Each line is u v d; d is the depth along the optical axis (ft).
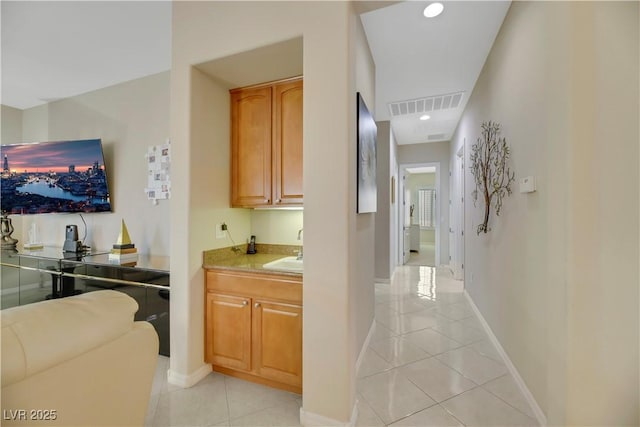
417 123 15.44
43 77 9.77
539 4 5.26
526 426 5.14
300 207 7.16
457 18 7.25
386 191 14.87
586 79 4.03
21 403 2.41
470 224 11.76
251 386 6.26
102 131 10.52
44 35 7.63
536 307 5.45
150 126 9.70
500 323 7.69
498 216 7.91
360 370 6.86
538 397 5.34
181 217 6.33
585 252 4.07
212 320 6.57
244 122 7.38
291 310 5.81
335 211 4.87
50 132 11.61
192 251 6.35
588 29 4.03
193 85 6.32
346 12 4.85
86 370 2.87
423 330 9.11
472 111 11.41
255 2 5.59
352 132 5.05
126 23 7.22
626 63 3.97
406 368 6.95
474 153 10.84
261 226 8.32
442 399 5.83
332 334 4.93
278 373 5.94
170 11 6.81
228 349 6.41
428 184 33.30
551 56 4.56
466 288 12.81
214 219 6.97
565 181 4.22
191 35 6.21
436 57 9.03
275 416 5.37
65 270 8.59
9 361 2.30
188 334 6.26
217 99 7.05
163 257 9.14
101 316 3.04
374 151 8.70
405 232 21.06
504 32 7.27
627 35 3.97
